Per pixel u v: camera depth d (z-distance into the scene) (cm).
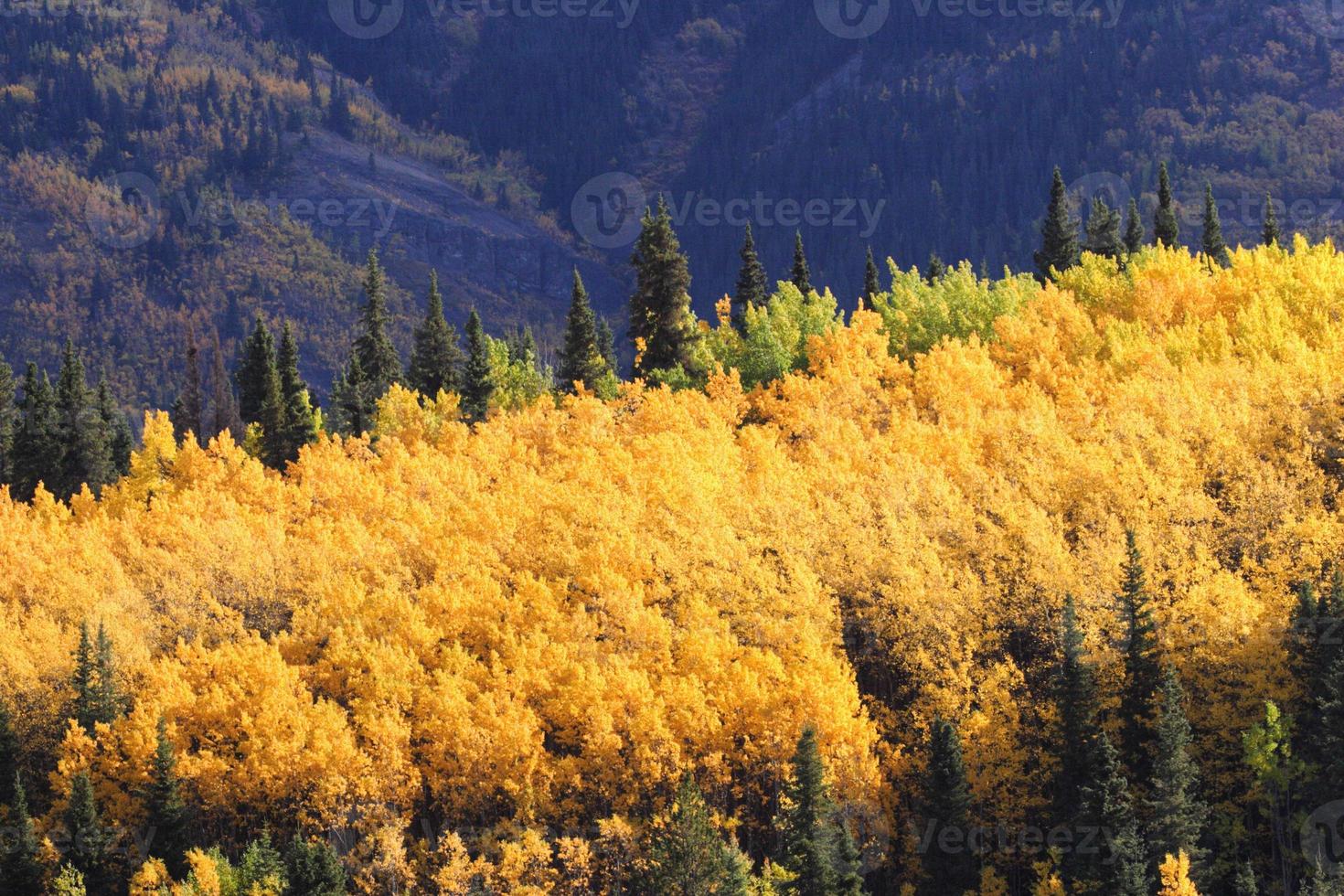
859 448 10512
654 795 7988
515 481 10812
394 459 11781
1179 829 7238
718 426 11331
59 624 9381
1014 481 9831
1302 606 7869
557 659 8500
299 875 7225
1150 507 9312
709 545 9125
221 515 11019
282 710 8206
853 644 8938
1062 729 7575
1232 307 12419
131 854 7669
